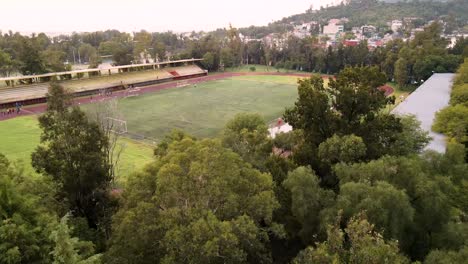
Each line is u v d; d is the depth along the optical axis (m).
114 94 115.88
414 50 136.62
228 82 145.50
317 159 38.75
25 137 66.94
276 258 32.72
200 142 27.23
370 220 26.22
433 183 29.91
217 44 183.12
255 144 37.94
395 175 32.16
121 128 75.50
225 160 25.11
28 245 19.81
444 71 123.31
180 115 89.50
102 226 33.50
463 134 50.19
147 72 142.75
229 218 23.36
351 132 39.47
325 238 28.30
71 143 32.84
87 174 32.66
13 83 108.19
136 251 23.23
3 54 115.06
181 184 22.77
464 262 22.89
